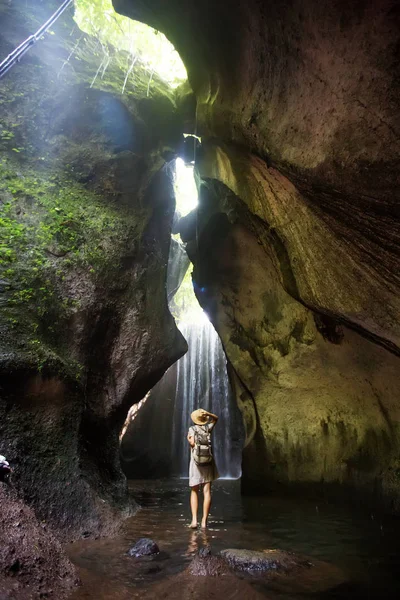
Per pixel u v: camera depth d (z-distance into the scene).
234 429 16.67
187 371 18.45
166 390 17.81
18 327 5.55
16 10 8.55
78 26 10.38
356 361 7.58
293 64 4.86
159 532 5.32
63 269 6.70
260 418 10.20
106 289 7.15
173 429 17.42
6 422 4.95
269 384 10.07
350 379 7.88
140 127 8.65
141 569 3.83
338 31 3.94
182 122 9.36
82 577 3.54
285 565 3.90
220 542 4.84
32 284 6.18
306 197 5.50
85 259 6.99
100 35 10.67
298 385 9.27
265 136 5.75
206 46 6.82
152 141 9.01
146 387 7.85
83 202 7.76
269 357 10.07
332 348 8.12
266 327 10.14
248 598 3.19
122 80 9.28
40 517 4.73
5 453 4.77
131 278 7.64
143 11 7.28
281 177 6.08
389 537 5.16
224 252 10.78
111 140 8.45
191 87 8.61
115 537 5.01
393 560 4.19
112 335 7.29
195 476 5.70
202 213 10.99
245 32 5.61
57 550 3.64
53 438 5.28
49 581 3.23
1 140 7.48
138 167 8.59
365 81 3.85
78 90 8.34
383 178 4.05
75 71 8.73
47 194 7.39
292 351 9.30
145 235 8.29
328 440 8.55
